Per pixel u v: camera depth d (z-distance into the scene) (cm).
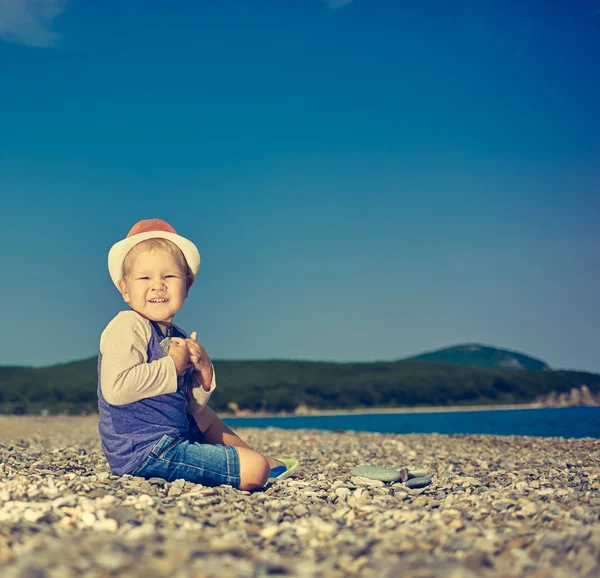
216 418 501
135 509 336
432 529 305
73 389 6331
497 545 275
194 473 433
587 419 2783
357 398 7194
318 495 441
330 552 266
